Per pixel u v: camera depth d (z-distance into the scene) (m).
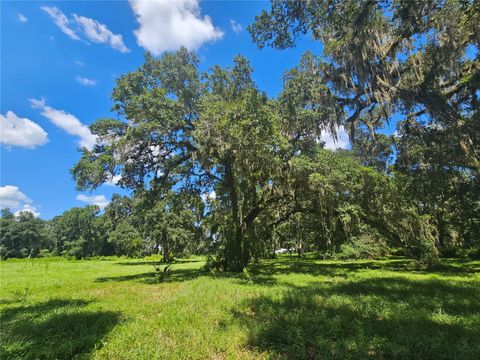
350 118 17.25
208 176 19.69
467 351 4.29
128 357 4.46
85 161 15.92
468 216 19.98
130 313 7.41
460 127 14.76
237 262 18.78
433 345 4.50
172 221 41.25
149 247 52.06
